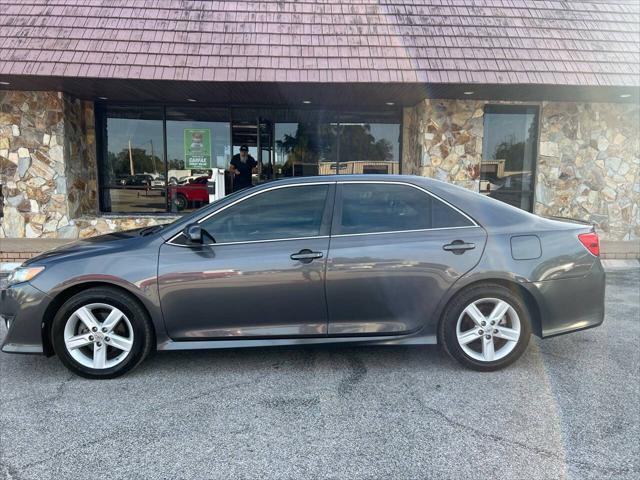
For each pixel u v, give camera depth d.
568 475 2.59
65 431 3.03
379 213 3.91
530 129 10.05
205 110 10.66
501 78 8.16
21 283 3.71
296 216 3.86
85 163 10.36
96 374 3.74
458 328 3.85
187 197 10.83
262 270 3.71
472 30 8.69
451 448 2.84
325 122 10.82
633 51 8.66
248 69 8.05
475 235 3.86
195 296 3.70
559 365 4.03
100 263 3.69
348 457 2.76
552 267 3.85
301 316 3.79
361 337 3.86
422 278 3.79
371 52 8.33
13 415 3.22
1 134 9.18
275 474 2.61
